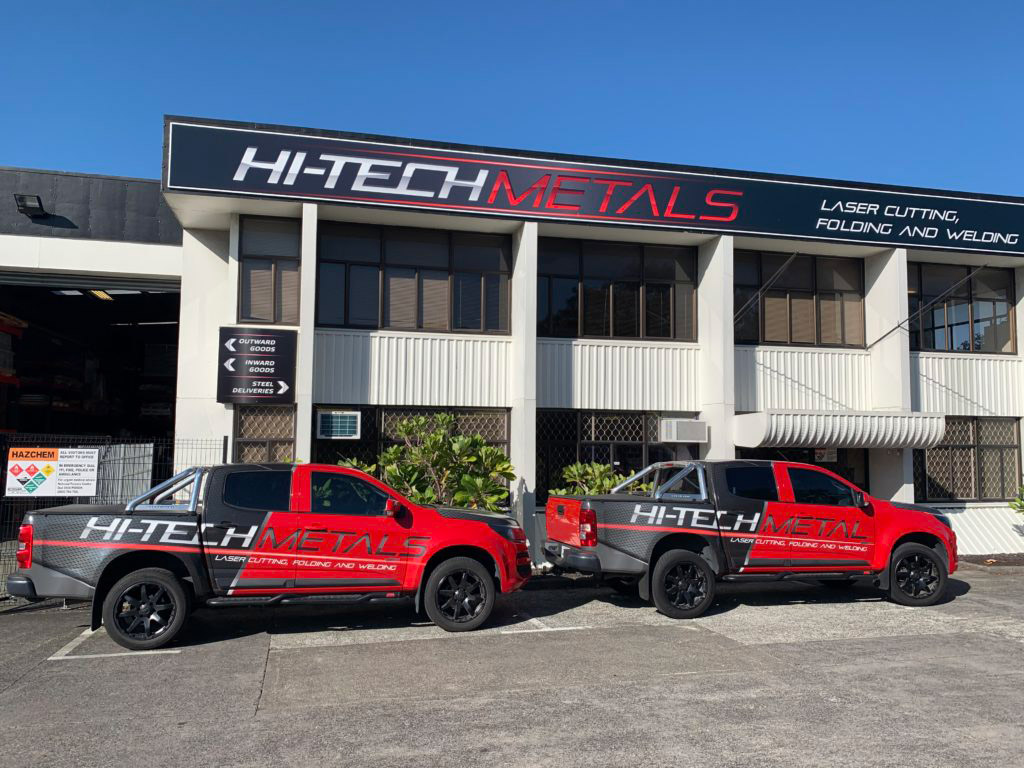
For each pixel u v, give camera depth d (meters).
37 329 19.72
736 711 5.97
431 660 7.50
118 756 5.10
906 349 15.61
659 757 5.04
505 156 13.84
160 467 13.24
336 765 4.95
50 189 14.48
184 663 7.38
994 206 16.09
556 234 14.88
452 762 4.98
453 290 14.54
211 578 8.06
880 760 4.98
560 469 14.76
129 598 7.93
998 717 5.83
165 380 25.64
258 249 13.68
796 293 16.23
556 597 10.99
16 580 7.72
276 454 13.36
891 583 10.22
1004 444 17.00
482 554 9.10
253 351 13.10
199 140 12.67
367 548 8.53
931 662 7.44
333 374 13.75
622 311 15.32
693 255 15.73
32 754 5.13
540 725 5.67
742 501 9.84
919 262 16.86
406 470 11.96
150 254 14.63
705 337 15.31
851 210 15.34
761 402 15.62
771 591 11.49
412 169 13.48
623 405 15.05
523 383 13.94
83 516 7.93
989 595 11.23
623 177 14.30
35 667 7.24
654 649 7.94
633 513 9.62
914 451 16.45
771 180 14.95
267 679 6.85
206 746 5.27
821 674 7.01
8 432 18.12
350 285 14.09
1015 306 17.42
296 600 8.30
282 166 12.96
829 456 16.31
